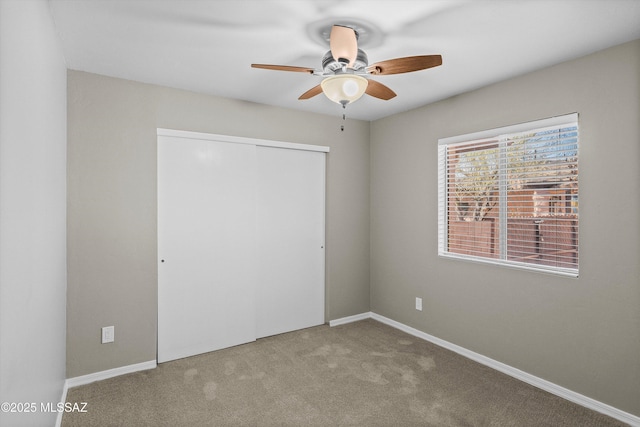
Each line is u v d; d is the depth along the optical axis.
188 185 3.12
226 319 3.32
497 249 2.95
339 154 3.99
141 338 2.88
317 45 2.23
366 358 3.09
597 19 1.91
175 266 3.07
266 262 3.61
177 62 2.49
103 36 2.11
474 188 3.13
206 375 2.78
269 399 2.44
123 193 2.80
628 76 2.17
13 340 1.14
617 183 2.22
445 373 2.82
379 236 4.11
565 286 2.48
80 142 2.63
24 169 1.27
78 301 2.62
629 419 2.16
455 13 1.85
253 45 2.23
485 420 2.21
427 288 3.52
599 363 2.30
